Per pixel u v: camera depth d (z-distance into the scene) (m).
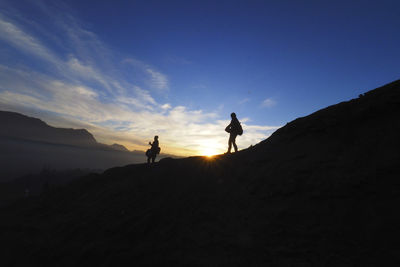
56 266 5.33
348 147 6.47
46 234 7.11
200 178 8.48
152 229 5.99
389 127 6.21
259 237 4.62
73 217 7.89
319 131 7.95
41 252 6.03
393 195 4.46
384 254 3.49
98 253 5.33
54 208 9.58
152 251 5.00
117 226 6.34
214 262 4.19
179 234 5.48
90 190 10.86
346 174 5.46
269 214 5.25
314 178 5.81
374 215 4.25
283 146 8.41
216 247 4.64
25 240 7.01
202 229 5.45
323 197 5.16
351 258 3.59
